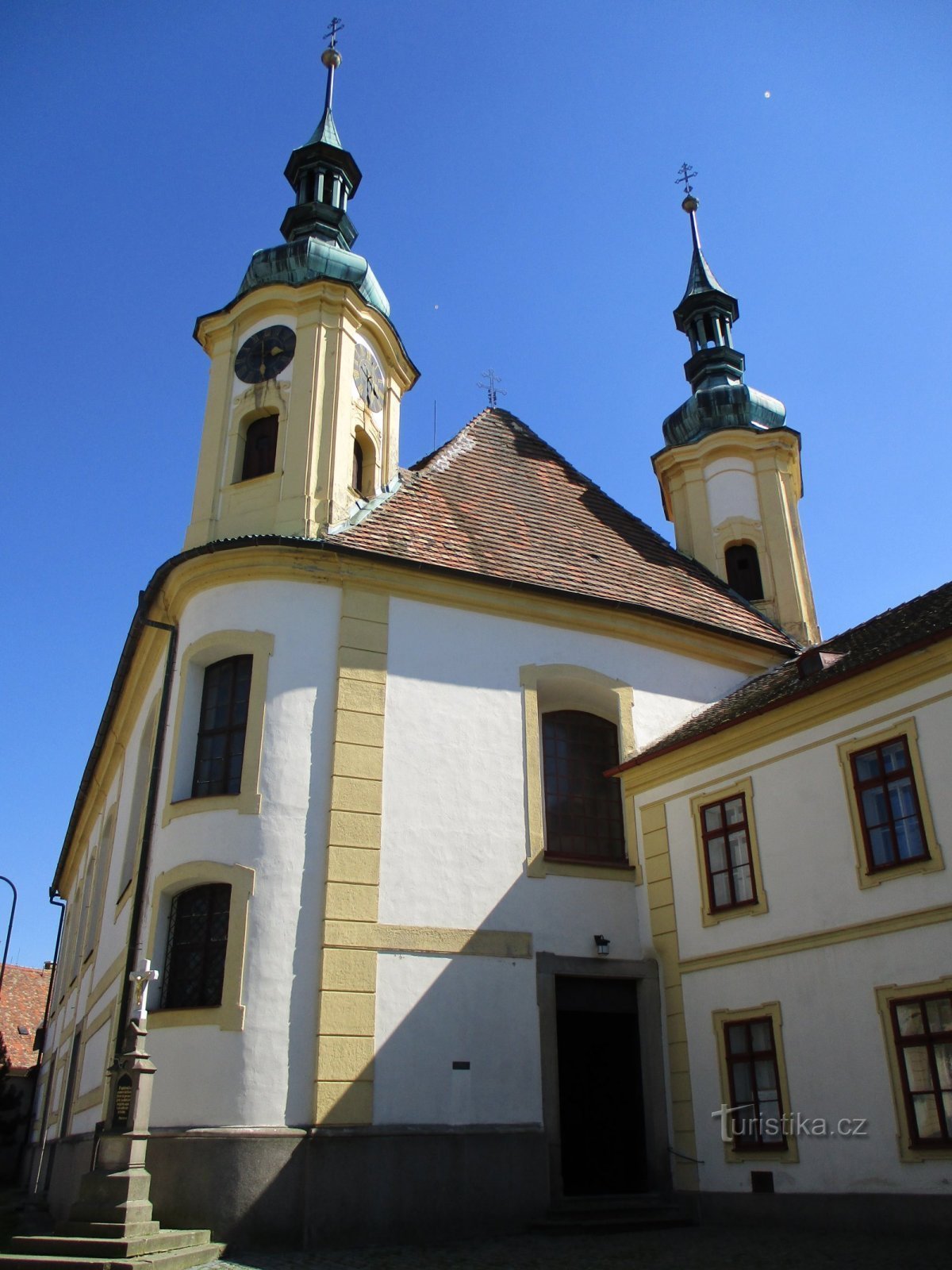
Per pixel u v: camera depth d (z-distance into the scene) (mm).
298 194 25531
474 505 22750
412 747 17703
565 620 20484
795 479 28484
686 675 21766
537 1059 16719
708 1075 16344
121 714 25953
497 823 18000
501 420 27219
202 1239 13398
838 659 17453
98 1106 19656
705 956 16922
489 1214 15312
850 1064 14141
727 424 28641
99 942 23812
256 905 15719
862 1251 12195
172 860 16500
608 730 20844
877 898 14328
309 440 20094
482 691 18875
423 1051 15820
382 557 18484
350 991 15586
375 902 16328
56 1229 12312
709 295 31594
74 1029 26719
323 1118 14711
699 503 27734
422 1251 13789
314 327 21203
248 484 20188
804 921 15305
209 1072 14797
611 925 18203
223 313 22172
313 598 18078
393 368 23125
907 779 14398
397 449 22906
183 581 18703
